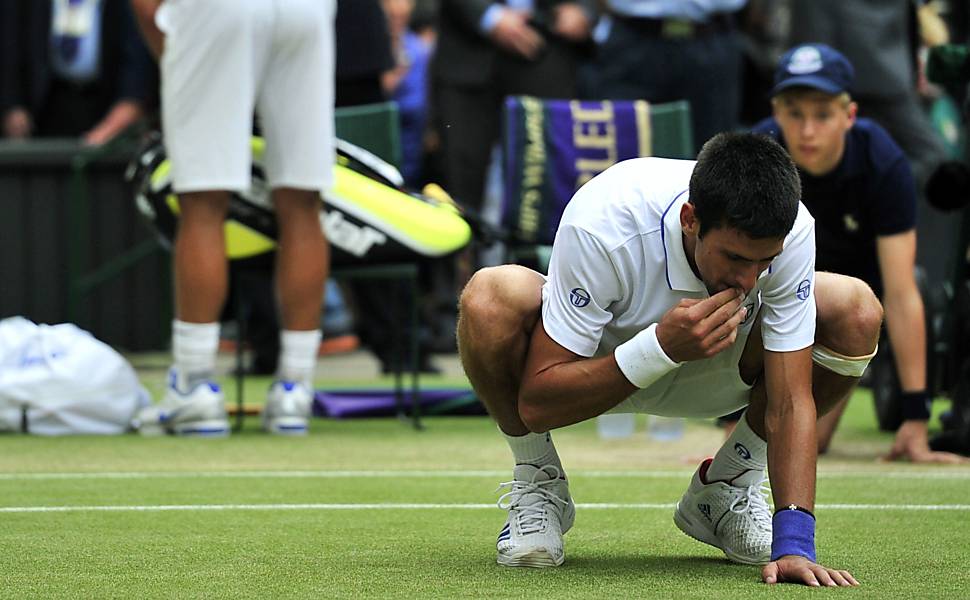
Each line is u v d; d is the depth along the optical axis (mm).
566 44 31094
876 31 29953
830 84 19016
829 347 12203
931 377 21672
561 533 12828
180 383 23078
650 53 28969
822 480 18094
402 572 12172
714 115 29484
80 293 34844
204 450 21359
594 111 25031
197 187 21656
